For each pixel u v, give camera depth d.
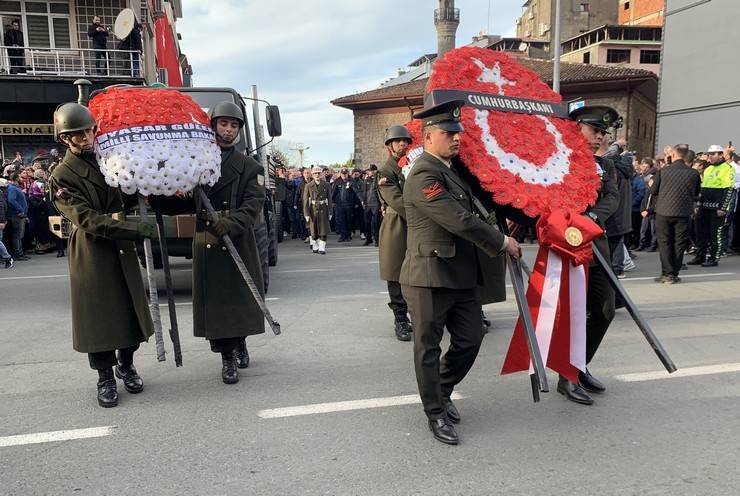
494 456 3.09
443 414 3.29
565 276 3.45
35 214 12.17
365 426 3.49
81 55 18.56
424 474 2.91
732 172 9.44
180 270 9.55
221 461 3.07
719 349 4.91
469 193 3.24
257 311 4.24
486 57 3.68
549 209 3.32
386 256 5.35
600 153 4.07
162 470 2.98
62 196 3.63
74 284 3.78
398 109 35.19
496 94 3.58
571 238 3.27
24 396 4.05
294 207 16.73
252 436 3.37
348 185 15.27
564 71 31.95
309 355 4.93
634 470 2.93
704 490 2.73
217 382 4.29
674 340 5.18
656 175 8.12
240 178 4.26
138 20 20.20
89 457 3.13
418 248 3.19
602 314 3.78
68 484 2.85
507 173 3.33
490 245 3.03
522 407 3.76
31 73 17.78
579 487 2.77
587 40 52.47
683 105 21.59
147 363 4.75
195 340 5.44
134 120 3.73
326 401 3.89
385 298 7.30
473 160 3.28
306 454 3.14
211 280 4.13
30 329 5.89
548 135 3.62
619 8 60.62
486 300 3.85
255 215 4.22
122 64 19.66
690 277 8.55
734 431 3.37
